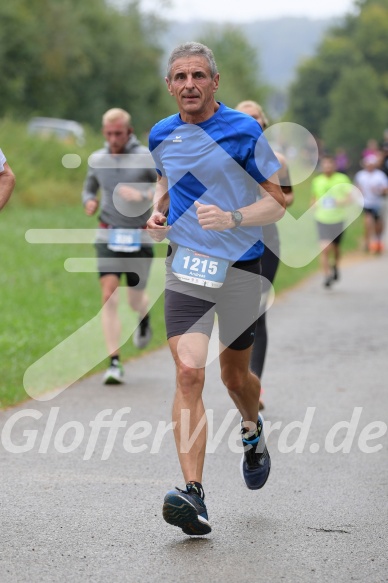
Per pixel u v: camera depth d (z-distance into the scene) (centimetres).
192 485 985
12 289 2950
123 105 11956
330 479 1227
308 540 995
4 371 1855
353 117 18338
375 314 2816
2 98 10338
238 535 1009
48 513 1067
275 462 1312
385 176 5150
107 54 11744
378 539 1000
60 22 10750
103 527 1024
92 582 869
